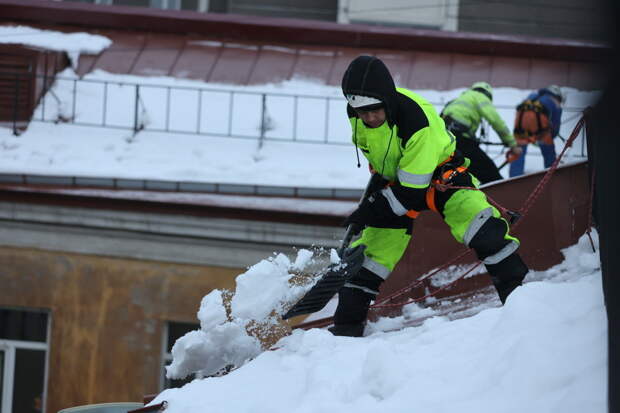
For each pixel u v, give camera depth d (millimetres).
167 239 20766
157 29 25141
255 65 24406
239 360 9734
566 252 11500
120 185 20938
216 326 9664
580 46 24844
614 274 6160
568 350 6816
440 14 29312
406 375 7449
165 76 23891
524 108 19828
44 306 21016
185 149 22031
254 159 21781
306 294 9070
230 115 22938
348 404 7391
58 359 20891
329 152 22109
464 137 15500
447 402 6906
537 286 7871
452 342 8070
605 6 4961
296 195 20703
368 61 8812
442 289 11102
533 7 29219
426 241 11656
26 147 21969
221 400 8328
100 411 11125
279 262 9477
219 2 29484
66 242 21016
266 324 10102
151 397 9875
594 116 6238
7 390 20938
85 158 21625
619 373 5992
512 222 10336
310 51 25000
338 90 23797
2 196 20938
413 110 8961
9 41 24156
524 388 6676
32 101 22812
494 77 24453
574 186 11539
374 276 9883
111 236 20891
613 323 6078
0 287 21109
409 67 24750
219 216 20531
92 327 20859
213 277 20688
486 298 11078
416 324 10641
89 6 25031
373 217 9266
